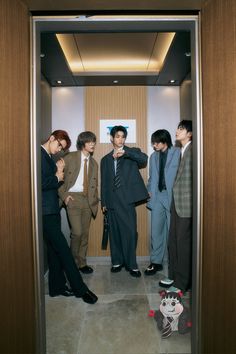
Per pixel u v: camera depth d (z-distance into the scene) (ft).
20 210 5.03
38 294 5.39
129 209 10.71
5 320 4.83
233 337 4.67
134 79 11.14
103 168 11.09
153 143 10.84
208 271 5.13
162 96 11.98
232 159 4.64
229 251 4.73
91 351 6.18
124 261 11.21
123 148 10.66
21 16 4.99
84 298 8.38
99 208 12.03
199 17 5.19
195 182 5.32
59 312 7.82
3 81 4.73
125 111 11.97
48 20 5.27
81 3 4.95
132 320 7.39
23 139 5.06
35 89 5.26
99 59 10.52
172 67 9.87
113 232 11.05
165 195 10.45
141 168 11.92
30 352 5.23
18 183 4.99
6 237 4.83
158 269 10.91
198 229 5.28
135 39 8.97
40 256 5.42
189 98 10.41
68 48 9.59
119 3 4.93
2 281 4.79
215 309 5.00
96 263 12.04
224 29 4.72
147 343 6.45
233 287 4.67
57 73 10.29
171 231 8.75
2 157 4.75
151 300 8.51
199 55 5.23
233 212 4.66
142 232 12.08
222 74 4.75
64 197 10.43
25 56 5.07
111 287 9.51
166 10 5.21
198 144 5.21
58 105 11.86
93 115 11.93
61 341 6.52
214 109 4.88
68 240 11.73
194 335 5.43
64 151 11.59
